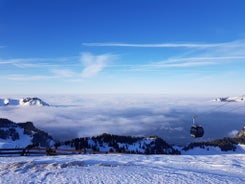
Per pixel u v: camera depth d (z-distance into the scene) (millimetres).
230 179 16547
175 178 16328
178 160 27000
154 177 16547
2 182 15266
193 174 17609
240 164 24594
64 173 17500
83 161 22250
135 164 23172
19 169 18406
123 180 15758
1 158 26547
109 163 22781
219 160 27125
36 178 16125
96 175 16984
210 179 16250
